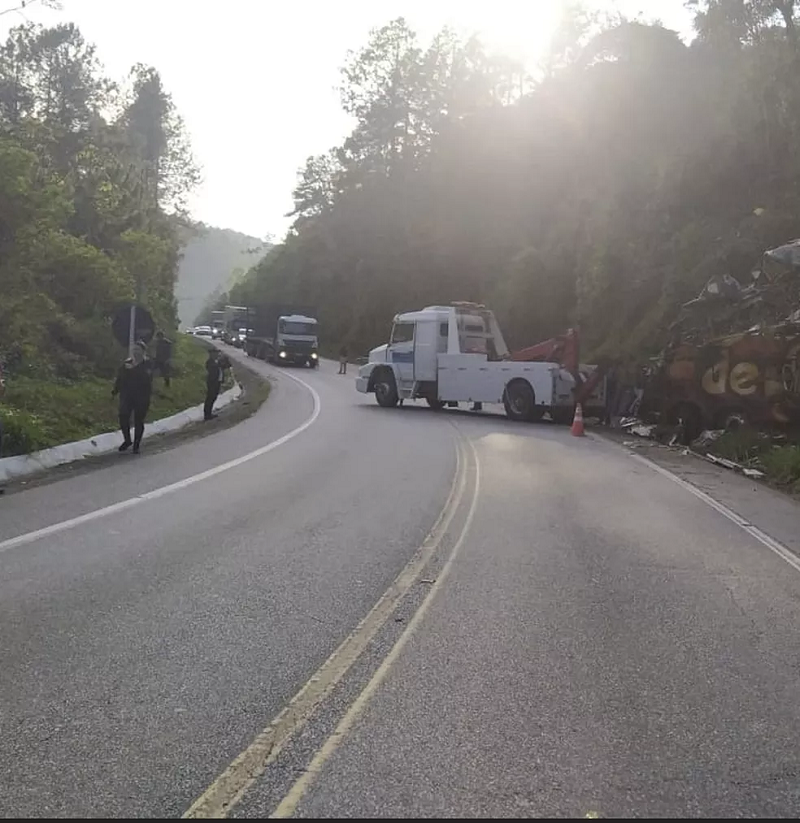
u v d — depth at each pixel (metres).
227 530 10.85
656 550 10.48
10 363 24.92
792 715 5.66
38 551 9.51
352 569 9.09
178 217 62.56
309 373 52.84
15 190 24.62
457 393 30.81
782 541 11.39
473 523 11.72
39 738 5.00
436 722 5.36
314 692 5.78
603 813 4.34
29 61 47.94
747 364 23.20
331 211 88.44
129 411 18.39
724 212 41.06
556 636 7.10
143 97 61.38
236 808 4.28
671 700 5.84
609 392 28.50
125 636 6.80
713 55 46.66
